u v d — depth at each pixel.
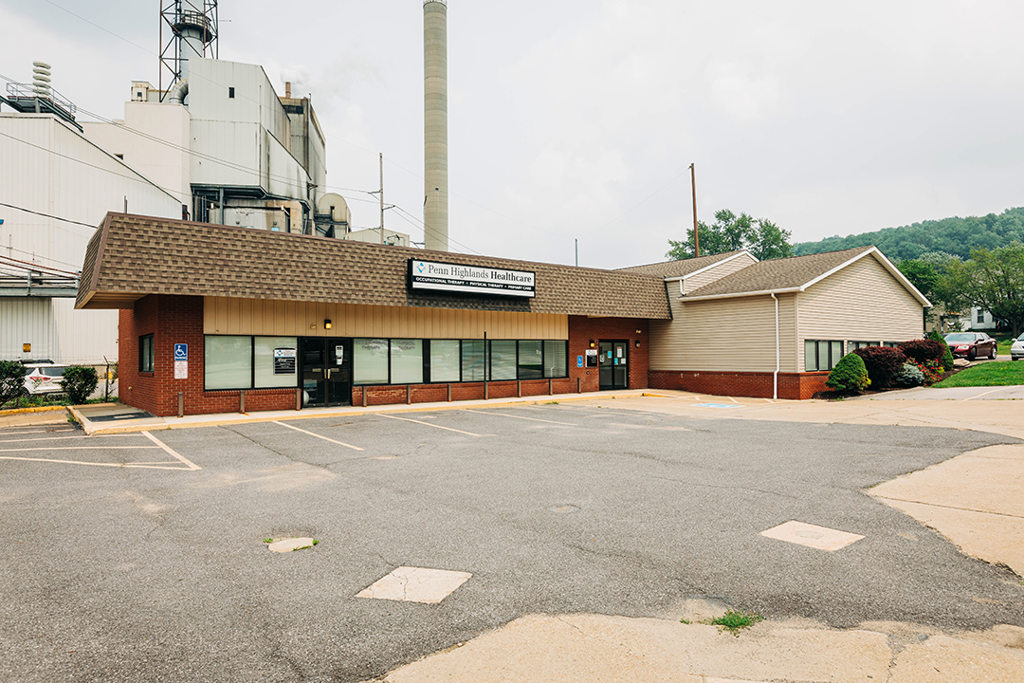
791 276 22.80
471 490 7.81
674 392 24.52
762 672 3.37
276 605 4.36
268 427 14.27
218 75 43.25
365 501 7.29
